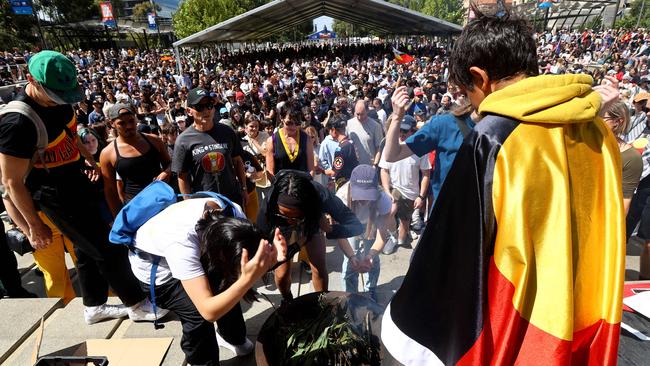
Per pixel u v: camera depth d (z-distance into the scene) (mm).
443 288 915
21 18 35719
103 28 47938
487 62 955
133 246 1921
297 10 23609
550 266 784
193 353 1948
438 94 9516
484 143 860
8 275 2947
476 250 839
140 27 53594
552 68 12570
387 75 16266
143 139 3002
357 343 1688
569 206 792
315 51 32250
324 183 4449
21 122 1933
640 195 3076
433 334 938
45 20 42312
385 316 1057
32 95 2021
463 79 1037
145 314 2527
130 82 16719
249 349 2277
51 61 1903
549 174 809
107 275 2393
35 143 2014
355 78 16641
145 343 2219
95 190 2416
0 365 2223
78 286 3457
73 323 2545
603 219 869
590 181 869
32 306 2703
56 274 2830
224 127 3037
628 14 42781
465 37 1009
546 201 803
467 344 855
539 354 782
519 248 787
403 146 1744
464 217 866
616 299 828
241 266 1375
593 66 13234
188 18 45312
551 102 824
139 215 1883
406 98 1641
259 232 1566
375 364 1660
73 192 2225
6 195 2242
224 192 2986
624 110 2424
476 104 1061
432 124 1692
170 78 18625
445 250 910
